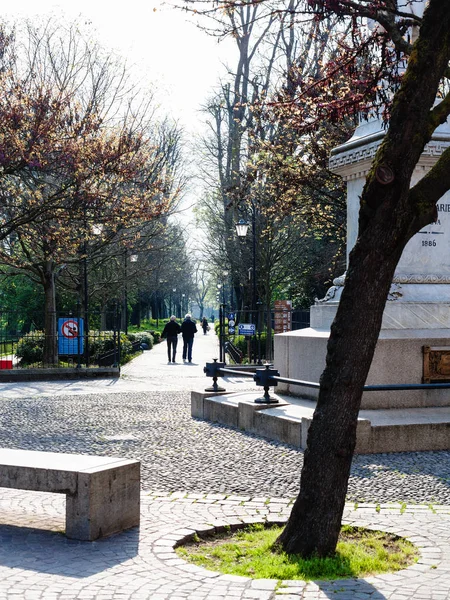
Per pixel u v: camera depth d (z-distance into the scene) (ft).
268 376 38.29
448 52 17.51
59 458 21.30
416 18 26.50
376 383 35.58
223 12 28.50
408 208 17.54
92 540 18.99
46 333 87.92
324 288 129.80
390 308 37.63
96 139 77.97
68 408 48.93
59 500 23.89
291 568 16.52
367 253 17.63
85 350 89.15
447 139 37.42
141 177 95.66
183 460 30.68
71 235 89.92
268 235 107.04
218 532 20.43
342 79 32.17
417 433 32.40
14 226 77.97
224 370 43.04
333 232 98.22
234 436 36.68
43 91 79.97
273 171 78.43
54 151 76.64
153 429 39.09
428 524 20.77
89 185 77.30
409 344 36.09
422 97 17.37
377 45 29.37
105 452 32.53
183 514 21.83
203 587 15.38
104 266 130.93
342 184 75.87
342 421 17.69
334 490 17.65
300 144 75.20
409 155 17.33
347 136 71.36
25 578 15.99
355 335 17.71
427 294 38.70
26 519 21.34
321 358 39.93
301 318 92.02
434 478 27.35
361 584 15.56
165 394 58.70
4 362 79.56
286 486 26.02
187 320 109.81
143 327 276.82
